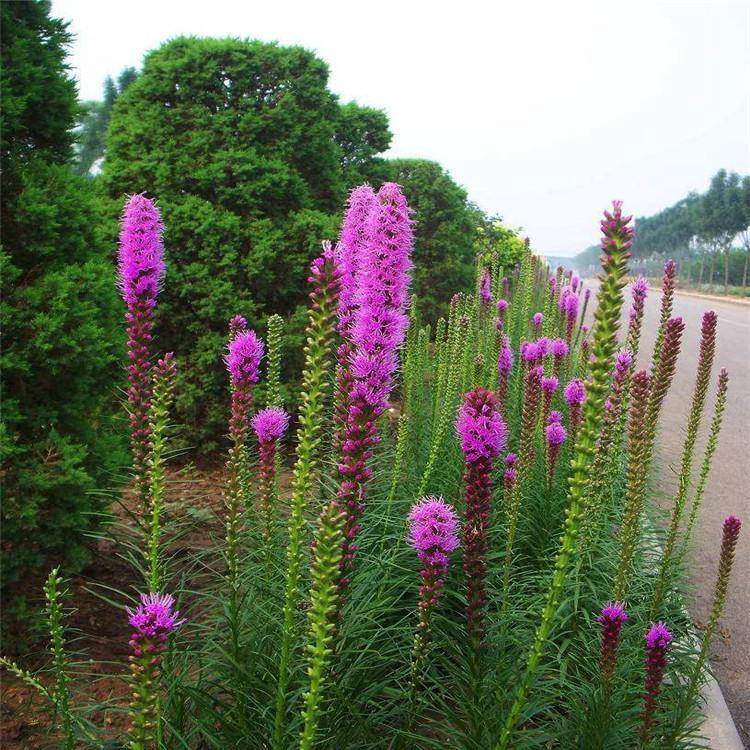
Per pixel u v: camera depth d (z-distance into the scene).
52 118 4.83
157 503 3.28
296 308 8.54
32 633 4.12
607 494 4.96
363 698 3.18
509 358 6.28
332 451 4.09
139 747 2.09
